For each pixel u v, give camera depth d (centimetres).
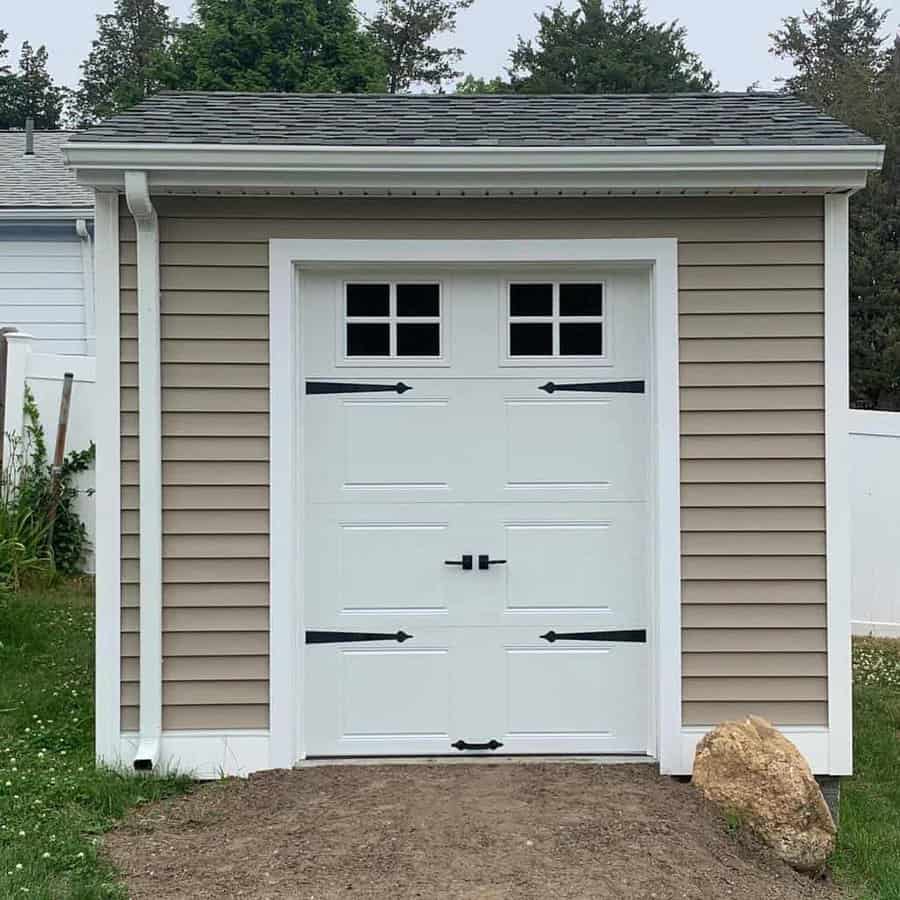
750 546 536
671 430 536
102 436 527
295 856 429
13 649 761
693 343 538
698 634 537
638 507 551
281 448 532
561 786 505
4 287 1284
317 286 547
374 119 587
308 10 2381
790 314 537
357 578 549
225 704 532
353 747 548
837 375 535
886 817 527
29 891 397
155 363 523
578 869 416
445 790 498
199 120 568
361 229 535
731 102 650
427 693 550
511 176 511
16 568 947
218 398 532
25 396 1039
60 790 497
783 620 536
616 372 551
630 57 3278
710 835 459
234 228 532
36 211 1258
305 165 504
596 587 552
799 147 503
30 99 3978
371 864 420
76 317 1291
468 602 550
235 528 532
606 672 552
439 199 535
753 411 536
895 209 2755
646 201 536
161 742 527
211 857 432
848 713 534
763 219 537
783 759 475
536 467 551
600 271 549
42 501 1029
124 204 529
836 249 535
